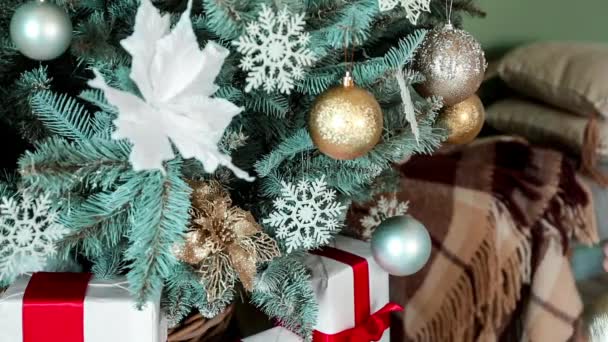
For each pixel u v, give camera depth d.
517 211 1.59
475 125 1.26
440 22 1.27
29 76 1.07
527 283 1.58
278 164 1.15
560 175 1.69
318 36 1.07
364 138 1.05
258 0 1.02
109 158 1.02
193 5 1.08
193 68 0.97
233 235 1.08
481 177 1.66
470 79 1.17
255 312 1.43
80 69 1.13
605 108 1.81
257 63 1.05
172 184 1.03
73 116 1.07
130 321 1.02
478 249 1.58
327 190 1.18
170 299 1.10
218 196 1.09
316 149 1.16
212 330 1.23
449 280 1.59
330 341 1.18
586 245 1.73
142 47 0.96
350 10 1.06
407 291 1.63
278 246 1.14
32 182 0.99
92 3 1.08
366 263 1.21
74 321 1.02
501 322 1.58
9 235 1.02
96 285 1.06
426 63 1.16
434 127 1.21
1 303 1.02
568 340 1.57
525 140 1.95
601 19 2.53
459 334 1.59
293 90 1.15
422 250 1.17
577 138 1.87
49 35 1.00
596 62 1.89
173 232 1.01
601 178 1.83
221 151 1.05
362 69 1.11
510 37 2.33
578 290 1.64
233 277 1.09
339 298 1.18
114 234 1.06
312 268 1.19
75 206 1.06
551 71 1.97
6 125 1.15
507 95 2.29
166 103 0.98
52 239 1.04
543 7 2.38
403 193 1.66
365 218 1.30
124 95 0.95
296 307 1.14
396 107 1.15
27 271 1.09
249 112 1.15
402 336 1.63
